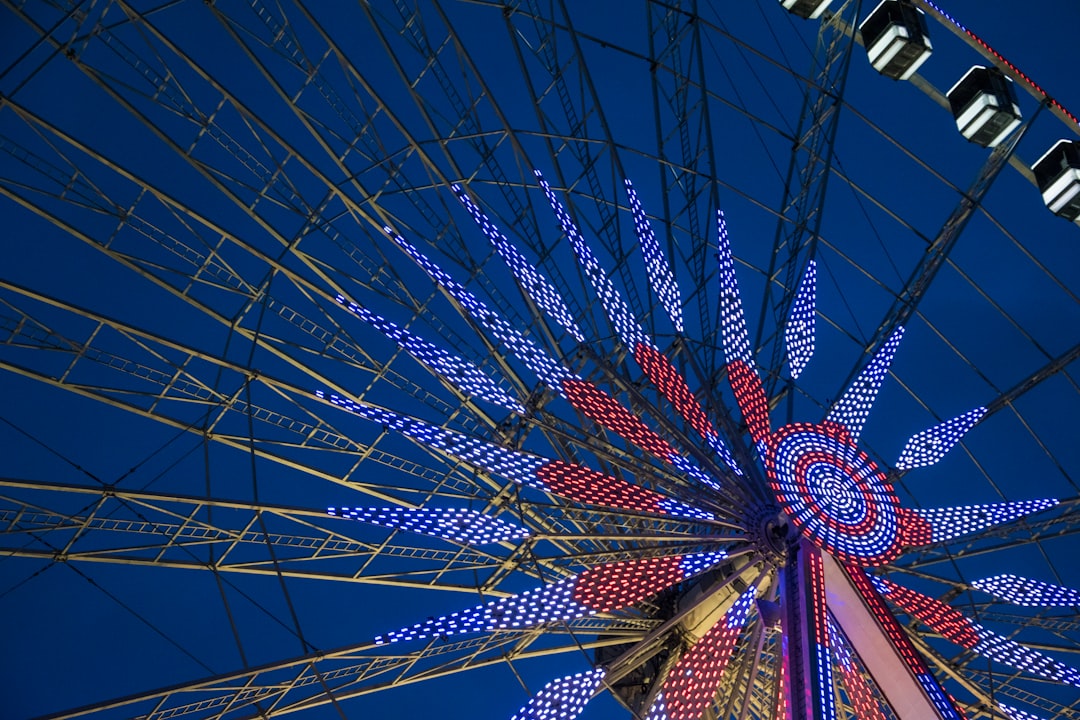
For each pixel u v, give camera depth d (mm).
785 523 22938
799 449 23406
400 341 22812
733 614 22422
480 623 20750
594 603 21281
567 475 22359
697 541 23453
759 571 23719
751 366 24484
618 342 25984
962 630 22859
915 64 25266
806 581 20766
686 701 21469
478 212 24234
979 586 24078
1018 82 24938
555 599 21203
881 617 20484
